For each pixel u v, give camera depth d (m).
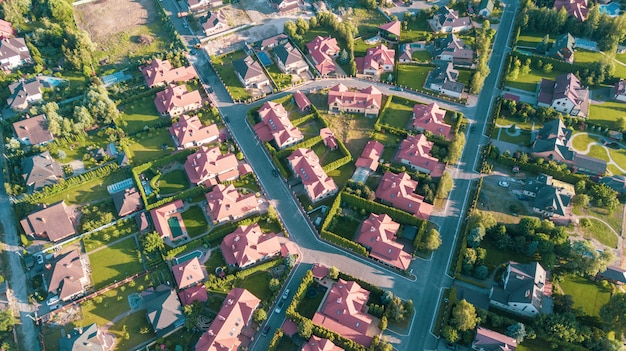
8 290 142.88
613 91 192.12
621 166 168.88
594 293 137.50
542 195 155.12
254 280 144.50
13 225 159.50
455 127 182.38
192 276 141.38
